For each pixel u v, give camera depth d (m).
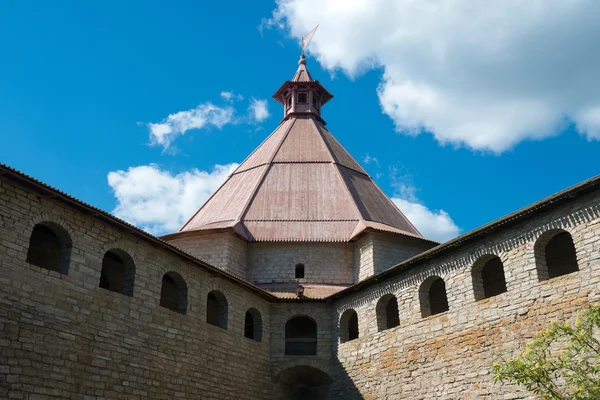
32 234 24.66
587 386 16.02
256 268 34.97
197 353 26.33
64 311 21.20
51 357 20.34
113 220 23.36
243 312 29.89
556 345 20.72
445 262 25.81
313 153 41.53
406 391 26.06
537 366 16.95
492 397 22.44
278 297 31.55
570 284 20.92
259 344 30.50
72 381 20.81
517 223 23.17
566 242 26.41
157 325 24.72
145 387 23.44
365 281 29.20
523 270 22.58
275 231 35.59
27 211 20.89
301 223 36.09
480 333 23.53
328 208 37.06
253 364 29.64
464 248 25.11
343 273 34.72
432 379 25.00
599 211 20.59
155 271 25.33
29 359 19.67
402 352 26.80
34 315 20.20
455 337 24.53
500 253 23.61
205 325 27.22
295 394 31.56
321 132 44.88
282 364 30.72
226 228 34.12
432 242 35.44
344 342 30.67
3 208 20.19
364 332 29.36
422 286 26.81
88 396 21.20
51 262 24.88
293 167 40.22
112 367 22.36
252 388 29.12
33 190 21.20
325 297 31.84
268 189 38.44
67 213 22.30
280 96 49.91
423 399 25.14
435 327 25.52
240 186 39.97
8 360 19.06
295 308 32.06
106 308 22.77
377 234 34.28
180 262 26.73
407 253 34.84
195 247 34.69
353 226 35.81
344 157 42.97
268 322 31.59
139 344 23.69
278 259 35.06
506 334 22.55
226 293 29.08
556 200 21.47
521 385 21.67
